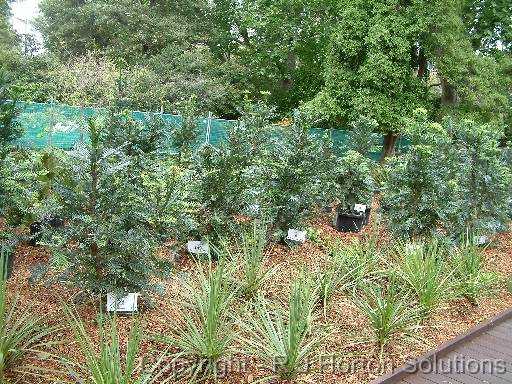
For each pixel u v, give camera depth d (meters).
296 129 6.25
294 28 21.12
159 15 20.77
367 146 9.86
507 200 7.32
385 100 14.43
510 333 4.68
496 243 7.56
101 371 2.72
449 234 6.41
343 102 15.06
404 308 4.29
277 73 22.94
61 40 18.75
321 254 6.04
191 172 5.09
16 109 4.71
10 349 2.98
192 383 3.12
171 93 17.25
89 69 15.31
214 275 3.80
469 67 14.31
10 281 4.36
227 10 23.06
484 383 3.73
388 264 5.15
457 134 7.50
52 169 5.22
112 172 3.63
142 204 4.04
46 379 2.98
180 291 4.14
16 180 4.89
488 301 5.29
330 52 15.33
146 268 3.78
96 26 20.19
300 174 6.04
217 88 18.61
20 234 5.10
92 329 3.61
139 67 17.84
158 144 6.08
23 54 19.67
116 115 6.04
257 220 5.71
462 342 4.38
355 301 4.27
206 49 21.45
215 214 5.15
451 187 6.25
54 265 4.14
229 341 3.38
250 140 6.59
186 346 3.26
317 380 3.40
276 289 4.62
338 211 7.84
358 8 14.50
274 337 3.42
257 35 22.47
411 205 6.29
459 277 5.32
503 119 15.40
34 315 3.61
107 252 3.71
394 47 14.20
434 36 14.01
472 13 16.00
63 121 10.85
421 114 6.98
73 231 3.54
